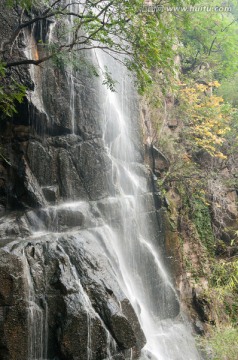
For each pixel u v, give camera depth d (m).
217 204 13.71
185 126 13.77
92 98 10.23
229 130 14.01
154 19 7.84
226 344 8.79
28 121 8.84
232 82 17.06
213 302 11.64
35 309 6.51
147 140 12.25
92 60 10.49
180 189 13.10
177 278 11.32
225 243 14.11
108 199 9.92
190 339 10.28
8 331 6.12
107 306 7.02
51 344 6.58
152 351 8.87
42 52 9.44
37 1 8.82
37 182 8.83
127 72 11.68
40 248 7.25
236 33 18.44
